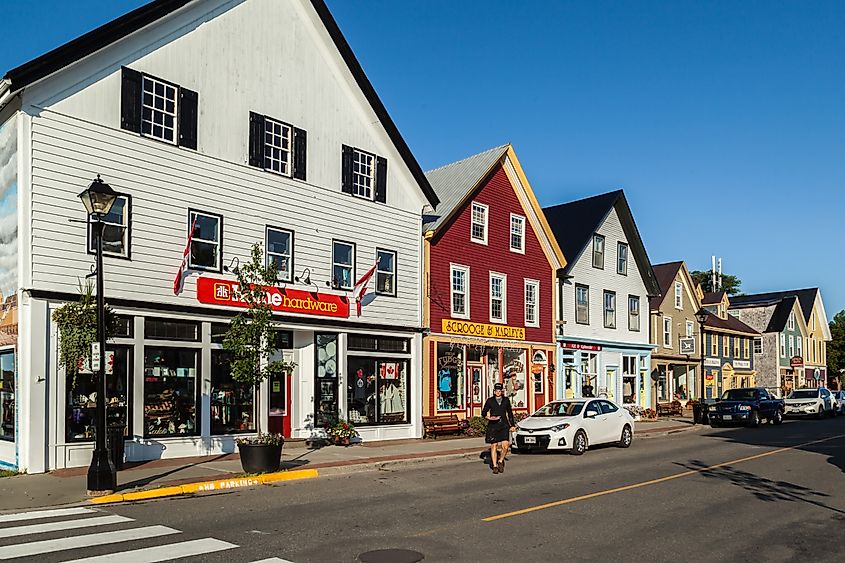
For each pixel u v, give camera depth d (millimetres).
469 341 27859
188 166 18969
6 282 16625
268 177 20859
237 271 16750
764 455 20781
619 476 16234
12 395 16484
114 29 17328
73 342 15703
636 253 40250
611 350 37312
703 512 11852
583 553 9094
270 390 21547
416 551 9102
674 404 41375
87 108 17125
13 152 16406
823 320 72438
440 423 25547
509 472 17156
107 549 9070
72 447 16312
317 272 22016
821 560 8859
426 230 26359
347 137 23453
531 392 30953
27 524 10742
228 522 10898
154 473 15586
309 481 15664
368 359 23797
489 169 29234
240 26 20547
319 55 22719
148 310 17750
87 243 16875
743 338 55562
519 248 31109
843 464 18562
